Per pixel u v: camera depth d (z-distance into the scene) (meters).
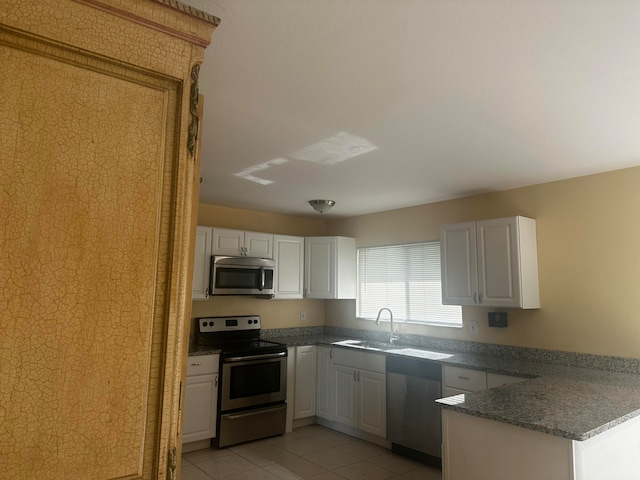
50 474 0.78
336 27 1.51
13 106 0.79
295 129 2.47
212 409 3.89
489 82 1.89
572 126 2.37
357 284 5.15
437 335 4.22
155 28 0.94
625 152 2.78
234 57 1.72
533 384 2.53
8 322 0.76
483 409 1.97
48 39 0.82
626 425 2.00
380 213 4.95
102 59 0.88
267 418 4.17
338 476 3.32
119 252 0.88
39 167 0.80
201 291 4.21
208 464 3.53
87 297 0.84
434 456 3.47
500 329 3.72
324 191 3.96
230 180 3.59
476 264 3.63
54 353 0.80
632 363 2.96
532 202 3.62
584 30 1.50
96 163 0.86
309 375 4.58
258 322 4.84
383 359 3.96
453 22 1.47
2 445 0.74
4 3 0.79
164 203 0.94
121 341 0.87
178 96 0.97
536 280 3.49
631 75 1.81
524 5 1.38
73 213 0.83
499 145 2.68
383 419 3.89
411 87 1.95
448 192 3.93
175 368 0.93
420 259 4.51
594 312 3.18
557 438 1.71
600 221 3.21
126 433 0.86
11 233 0.77
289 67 1.79
